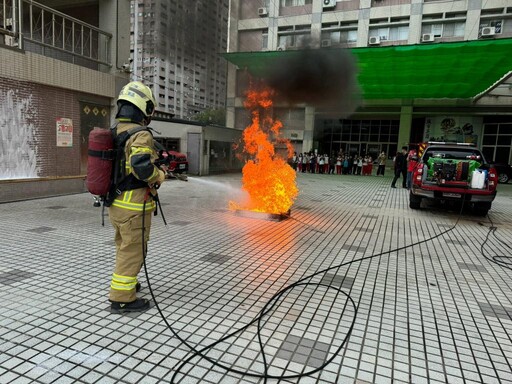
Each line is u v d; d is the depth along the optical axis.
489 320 3.17
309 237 5.89
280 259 4.65
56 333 2.67
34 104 7.86
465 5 20.33
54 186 8.50
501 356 2.62
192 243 5.21
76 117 8.91
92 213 6.86
